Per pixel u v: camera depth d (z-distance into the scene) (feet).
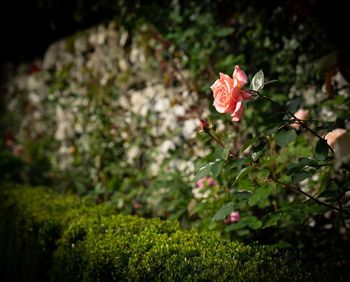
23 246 12.75
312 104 12.39
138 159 16.57
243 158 8.12
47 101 22.12
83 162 18.49
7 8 23.57
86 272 8.98
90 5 19.42
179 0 15.60
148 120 16.61
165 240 8.57
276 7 12.93
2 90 27.81
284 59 12.91
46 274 11.50
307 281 6.69
